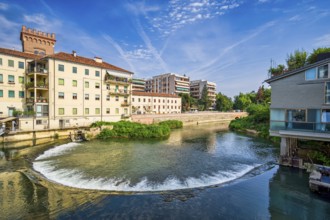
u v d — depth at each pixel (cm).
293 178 1446
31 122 2944
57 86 3259
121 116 4262
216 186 1315
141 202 1081
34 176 1459
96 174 1520
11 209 1000
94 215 950
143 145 2684
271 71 4375
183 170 1645
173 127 4931
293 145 1827
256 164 1842
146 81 11194
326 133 1441
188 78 10325
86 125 3606
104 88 3959
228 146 2677
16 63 3141
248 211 1017
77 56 3872
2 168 1650
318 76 1482
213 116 7350
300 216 981
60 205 1040
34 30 3984
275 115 1711
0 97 2977
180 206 1048
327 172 1300
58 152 2231
